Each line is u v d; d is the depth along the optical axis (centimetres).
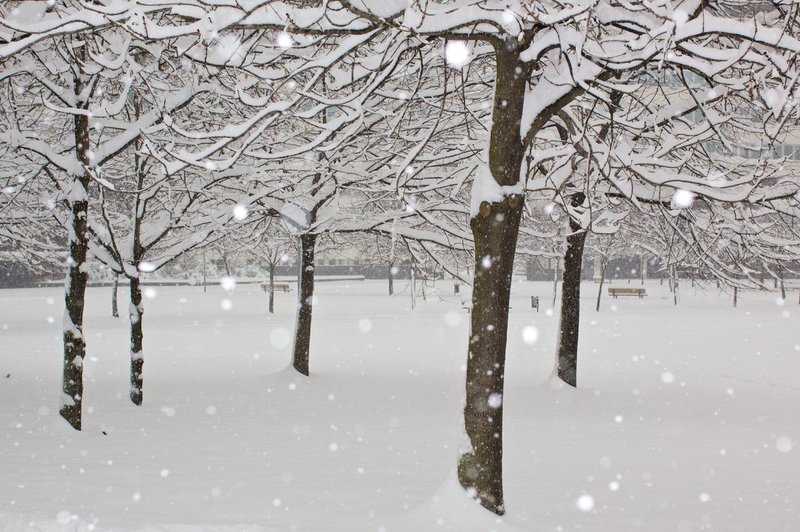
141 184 1352
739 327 3291
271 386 1636
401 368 1970
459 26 612
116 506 648
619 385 1719
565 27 622
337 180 1483
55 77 1118
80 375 1071
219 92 1138
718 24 580
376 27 613
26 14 830
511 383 1752
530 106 664
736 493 789
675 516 692
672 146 873
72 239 1062
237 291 6075
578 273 1627
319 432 1102
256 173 1367
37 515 571
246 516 621
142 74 932
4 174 1245
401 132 1395
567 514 684
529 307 4450
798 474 885
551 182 932
